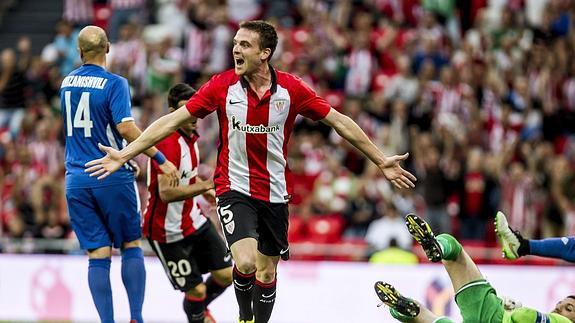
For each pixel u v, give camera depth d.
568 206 47.31
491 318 23.03
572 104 54.31
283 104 23.31
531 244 24.03
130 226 26.03
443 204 46.56
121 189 25.69
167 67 54.69
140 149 22.94
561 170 47.91
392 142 49.94
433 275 41.41
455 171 47.31
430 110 50.69
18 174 49.25
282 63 53.56
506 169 49.03
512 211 47.41
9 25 65.25
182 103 27.09
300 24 58.66
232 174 23.78
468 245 46.19
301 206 46.56
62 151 51.03
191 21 56.59
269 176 23.77
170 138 27.34
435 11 58.81
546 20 57.78
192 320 29.14
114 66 55.19
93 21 62.44
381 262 42.34
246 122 23.30
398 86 52.41
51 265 42.81
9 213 48.47
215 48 56.00
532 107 53.56
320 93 52.75
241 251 23.11
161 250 28.42
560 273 41.47
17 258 43.09
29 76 57.03
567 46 56.19
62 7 65.94
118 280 41.59
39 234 46.88
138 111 52.47
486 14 58.12
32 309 42.75
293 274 42.50
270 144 23.55
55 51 57.97
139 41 55.84
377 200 46.22
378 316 41.72
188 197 26.48
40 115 53.31
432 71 52.56
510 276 41.69
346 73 54.09
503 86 53.81
